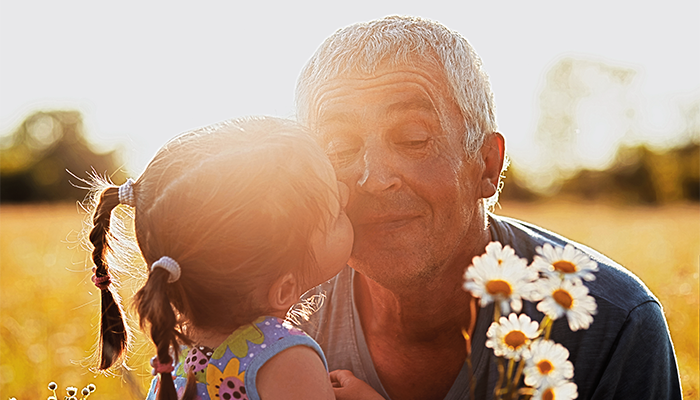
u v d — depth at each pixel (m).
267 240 1.46
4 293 6.34
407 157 1.50
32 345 4.10
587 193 44.56
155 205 1.50
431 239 1.52
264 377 1.49
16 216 25.19
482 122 1.62
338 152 1.55
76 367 3.72
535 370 1.19
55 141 49.03
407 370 1.81
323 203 1.49
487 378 1.67
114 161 47.62
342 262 1.55
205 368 1.54
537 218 21.98
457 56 1.58
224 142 1.51
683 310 4.61
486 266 1.20
